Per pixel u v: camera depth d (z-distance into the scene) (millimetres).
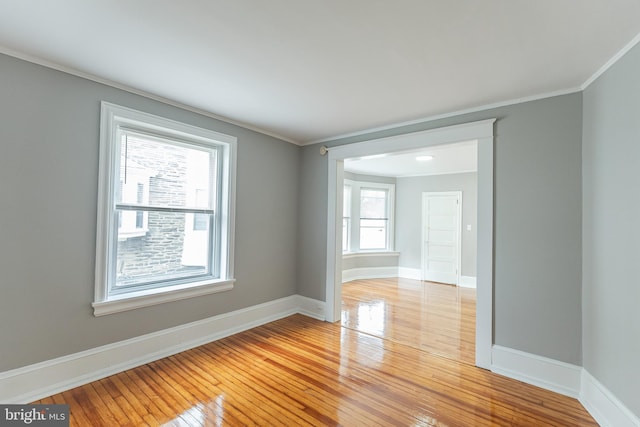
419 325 3777
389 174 6949
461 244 6379
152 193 2863
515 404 2158
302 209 4246
